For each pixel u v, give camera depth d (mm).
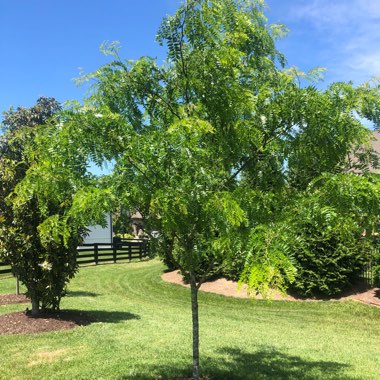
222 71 4555
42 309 9453
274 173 4859
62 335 7637
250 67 5004
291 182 4770
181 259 5004
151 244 4766
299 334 9320
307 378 5785
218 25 4715
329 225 3422
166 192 3717
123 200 3938
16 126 19188
